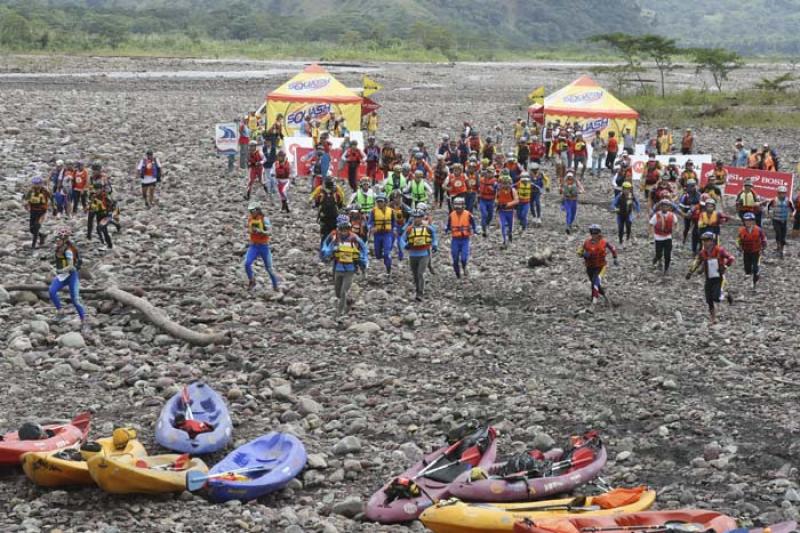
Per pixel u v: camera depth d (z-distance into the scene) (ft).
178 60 352.69
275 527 39.14
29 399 54.13
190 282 78.33
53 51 362.33
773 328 71.31
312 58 417.49
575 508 39.52
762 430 51.19
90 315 69.15
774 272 91.04
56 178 100.27
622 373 60.90
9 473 44.65
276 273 81.61
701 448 49.01
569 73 358.64
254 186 120.26
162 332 66.33
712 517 38.01
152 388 56.03
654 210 95.86
